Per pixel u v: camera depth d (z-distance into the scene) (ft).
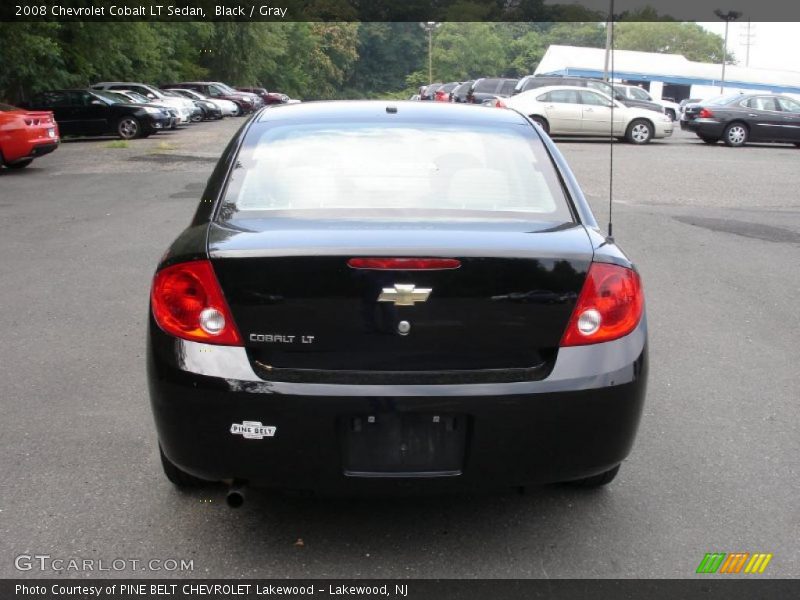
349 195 11.10
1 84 95.04
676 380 16.74
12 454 12.99
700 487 12.23
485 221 10.55
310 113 13.23
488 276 9.33
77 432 13.84
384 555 10.31
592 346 9.62
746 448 13.58
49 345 18.44
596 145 76.43
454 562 10.17
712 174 53.42
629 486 12.26
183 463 9.80
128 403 15.12
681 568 10.09
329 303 9.29
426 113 13.25
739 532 10.96
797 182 50.06
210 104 128.88
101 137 87.76
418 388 9.20
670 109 151.53
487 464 9.44
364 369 9.39
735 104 78.18
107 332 19.44
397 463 9.43
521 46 370.12
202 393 9.37
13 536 10.64
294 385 9.21
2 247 29.01
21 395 15.47
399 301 9.25
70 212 36.70
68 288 23.44
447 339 9.36
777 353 18.47
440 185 11.39
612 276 9.80
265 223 10.39
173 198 40.96
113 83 111.45
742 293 23.61
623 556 10.35
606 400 9.57
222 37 192.65
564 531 10.94
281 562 10.14
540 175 11.83
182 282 9.60
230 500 9.70
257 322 9.39
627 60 168.14
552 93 78.95
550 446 9.51
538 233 10.13
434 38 363.76
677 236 31.86
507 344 9.45
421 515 11.32
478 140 12.50
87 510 11.32
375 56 400.47
